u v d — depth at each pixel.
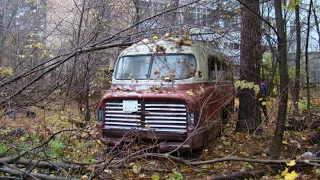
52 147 4.96
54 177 3.65
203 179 4.11
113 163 4.02
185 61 5.81
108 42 5.83
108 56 9.27
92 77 9.41
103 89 9.81
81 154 5.15
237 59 6.60
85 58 8.04
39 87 6.06
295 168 4.24
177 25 5.84
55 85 6.34
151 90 5.48
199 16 6.44
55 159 4.42
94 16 9.20
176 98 5.17
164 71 5.80
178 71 5.72
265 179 4.09
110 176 4.25
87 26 9.42
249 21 6.62
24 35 10.48
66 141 5.84
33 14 12.52
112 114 5.57
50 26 12.02
